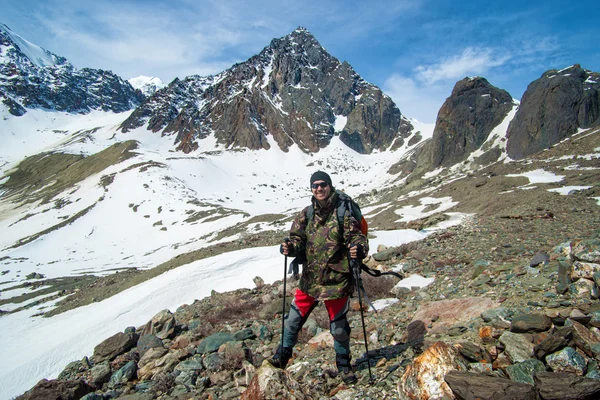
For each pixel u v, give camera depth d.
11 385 12.01
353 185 133.62
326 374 4.71
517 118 83.94
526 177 41.12
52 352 14.09
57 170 180.75
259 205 105.50
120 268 59.09
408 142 176.12
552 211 18.25
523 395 2.92
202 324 9.98
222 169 142.12
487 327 4.51
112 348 9.17
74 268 63.88
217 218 81.25
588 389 2.75
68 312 23.62
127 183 115.31
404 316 6.59
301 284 4.52
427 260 11.57
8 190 173.50
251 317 10.03
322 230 4.32
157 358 8.11
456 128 104.62
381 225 40.53
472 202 37.69
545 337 3.89
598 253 4.90
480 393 3.05
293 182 140.25
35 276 58.28
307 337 7.14
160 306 17.56
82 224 94.00
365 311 8.00
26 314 31.56
